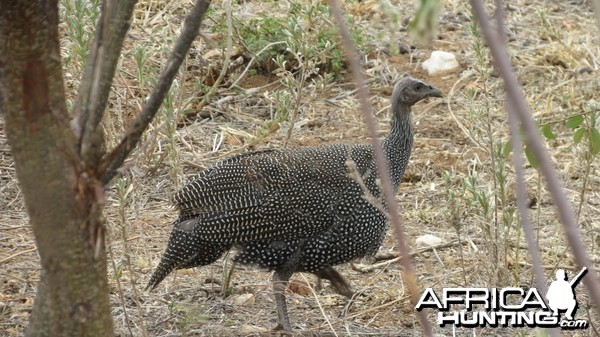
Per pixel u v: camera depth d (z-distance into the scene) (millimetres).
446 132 19188
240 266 14258
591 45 22578
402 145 13703
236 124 19047
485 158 18172
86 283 7000
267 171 12445
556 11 24375
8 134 6711
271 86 20156
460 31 23031
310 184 12445
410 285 4105
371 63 21438
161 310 12656
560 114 19641
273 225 12352
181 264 12391
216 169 12562
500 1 3773
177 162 15234
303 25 19859
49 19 6562
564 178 17469
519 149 3982
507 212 13250
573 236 3578
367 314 13016
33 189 6727
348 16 21047
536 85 21078
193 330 12102
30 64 6496
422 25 3943
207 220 12281
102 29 6965
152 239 14906
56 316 7066
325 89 17953
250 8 21828
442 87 20703
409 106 13758
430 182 17578
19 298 12789
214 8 20688
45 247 6871
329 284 14133
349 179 12586
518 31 23219
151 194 16375
